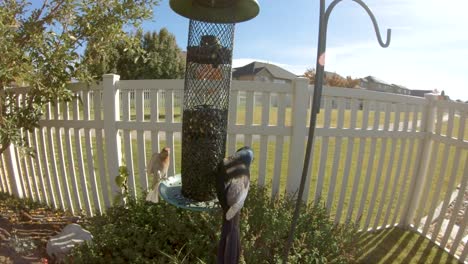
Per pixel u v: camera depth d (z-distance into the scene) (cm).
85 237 358
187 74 278
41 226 426
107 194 449
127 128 421
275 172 412
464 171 402
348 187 655
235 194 215
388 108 429
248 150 238
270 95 396
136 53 479
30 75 364
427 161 459
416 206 475
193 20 262
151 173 320
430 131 454
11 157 513
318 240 311
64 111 459
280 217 320
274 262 283
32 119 438
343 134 416
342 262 299
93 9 421
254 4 224
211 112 273
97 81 426
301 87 389
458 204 408
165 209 352
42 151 488
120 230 335
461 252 416
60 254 340
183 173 282
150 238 327
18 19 409
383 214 522
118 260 301
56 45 392
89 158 452
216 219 314
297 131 397
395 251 414
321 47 196
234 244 226
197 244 308
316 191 427
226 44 270
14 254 340
